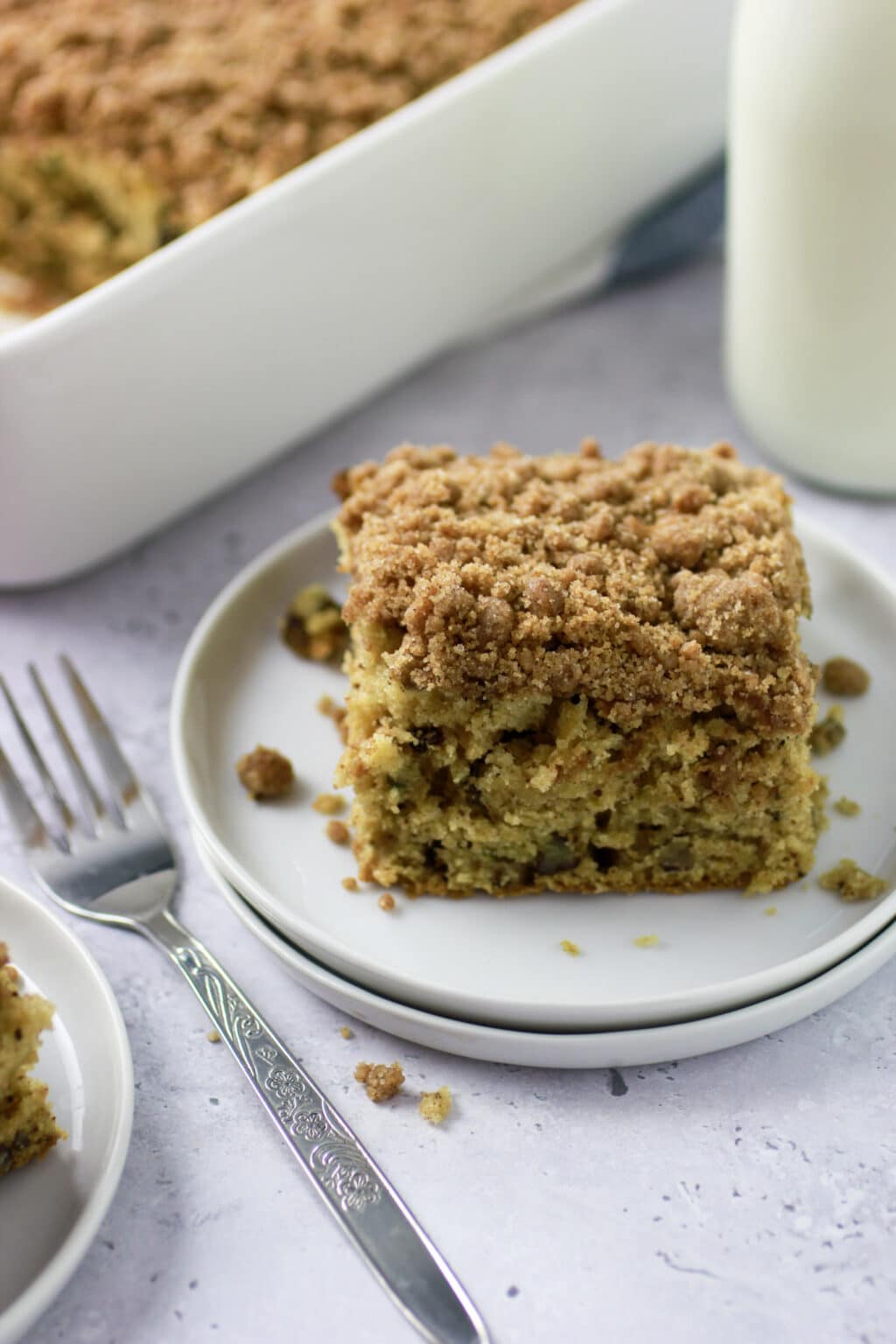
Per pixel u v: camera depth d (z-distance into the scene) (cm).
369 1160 34
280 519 48
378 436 49
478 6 52
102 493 45
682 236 53
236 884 37
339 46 51
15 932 36
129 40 52
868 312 44
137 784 40
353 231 45
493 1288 33
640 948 37
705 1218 33
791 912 37
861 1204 34
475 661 37
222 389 45
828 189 42
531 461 40
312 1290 33
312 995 37
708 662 37
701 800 38
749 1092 35
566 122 47
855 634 42
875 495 47
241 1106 35
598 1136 34
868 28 41
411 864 39
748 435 49
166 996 37
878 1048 36
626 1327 32
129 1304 33
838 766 40
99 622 45
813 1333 32
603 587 37
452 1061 36
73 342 42
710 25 48
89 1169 34
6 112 52
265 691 42
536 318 53
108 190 52
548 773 37
